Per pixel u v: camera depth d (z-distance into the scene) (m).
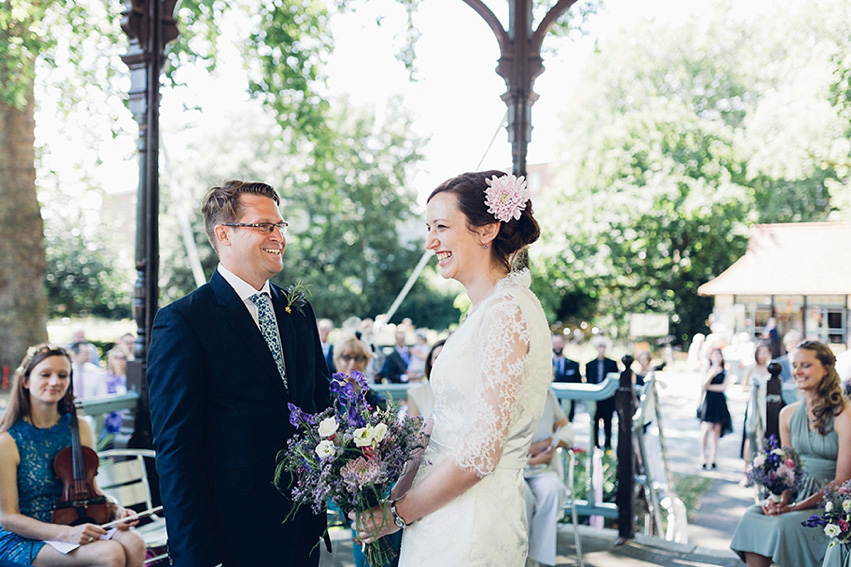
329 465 1.71
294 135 12.44
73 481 2.90
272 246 2.17
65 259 18.75
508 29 4.20
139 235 3.92
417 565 1.75
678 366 17.19
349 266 20.34
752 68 17.59
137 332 3.95
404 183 21.31
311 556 2.20
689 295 18.44
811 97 15.09
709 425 7.23
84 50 9.76
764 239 14.84
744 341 11.80
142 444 3.92
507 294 1.75
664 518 5.14
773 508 3.22
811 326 13.92
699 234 17.80
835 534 2.68
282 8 10.38
